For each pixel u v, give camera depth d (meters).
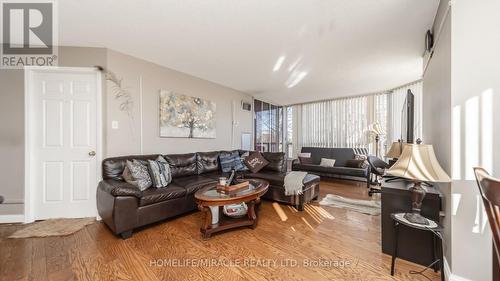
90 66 2.76
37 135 2.66
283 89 5.05
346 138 5.78
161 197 2.46
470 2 1.41
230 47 2.82
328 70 3.69
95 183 2.76
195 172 3.62
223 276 1.59
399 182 2.05
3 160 2.59
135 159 2.81
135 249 1.97
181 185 2.85
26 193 2.59
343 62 3.32
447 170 1.60
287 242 2.12
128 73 3.05
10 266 1.71
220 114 4.68
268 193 3.46
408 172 1.50
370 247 2.02
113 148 2.87
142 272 1.63
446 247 1.61
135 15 2.10
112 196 2.17
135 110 3.13
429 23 2.21
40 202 2.66
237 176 3.47
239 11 2.03
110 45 2.76
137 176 2.47
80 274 1.61
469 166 1.41
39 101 2.67
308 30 2.38
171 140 3.64
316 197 3.61
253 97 5.77
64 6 1.96
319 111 6.32
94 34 2.47
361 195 3.88
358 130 5.57
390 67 3.52
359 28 2.33
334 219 2.73
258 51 2.94
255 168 3.96
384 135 5.12
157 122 3.43
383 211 1.90
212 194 2.34
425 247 1.71
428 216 1.71
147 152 3.29
